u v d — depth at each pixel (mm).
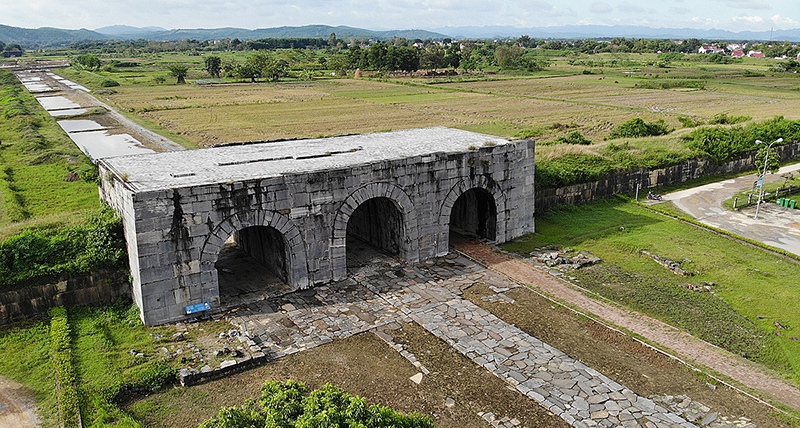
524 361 23672
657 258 34375
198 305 27016
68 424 19344
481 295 29609
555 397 21344
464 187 34438
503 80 162250
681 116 84312
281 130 81500
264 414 14062
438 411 20641
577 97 119000
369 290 30109
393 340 25281
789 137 61250
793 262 33938
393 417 13656
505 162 35875
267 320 26938
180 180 27484
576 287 30562
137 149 69500
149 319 26203
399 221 33375
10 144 68812
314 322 26781
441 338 25391
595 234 38750
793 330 26219
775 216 42750
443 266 33250
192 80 174875
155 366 22531
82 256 27422
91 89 149250
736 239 37750
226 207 26984
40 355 23641
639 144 55094
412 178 32281
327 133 78000
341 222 30438
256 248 33906
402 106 107938
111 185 29938
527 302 28875
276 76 179000
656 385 22156
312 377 22578
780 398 21281
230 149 35844
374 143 37344
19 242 26609
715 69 195250
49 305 26781
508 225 37188
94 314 26953
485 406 20922
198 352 23812
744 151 56906
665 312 27953
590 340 25328
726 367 23266
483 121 87688
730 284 31062
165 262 26062
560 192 43750
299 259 29625
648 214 43219
